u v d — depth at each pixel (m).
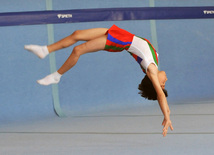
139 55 7.31
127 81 13.21
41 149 7.73
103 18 12.97
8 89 12.27
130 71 13.31
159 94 6.97
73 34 7.02
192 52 13.97
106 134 8.99
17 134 9.54
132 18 13.28
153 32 13.61
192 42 14.00
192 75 13.86
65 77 12.77
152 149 7.43
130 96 13.14
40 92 12.52
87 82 12.91
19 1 12.57
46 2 12.80
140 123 10.20
